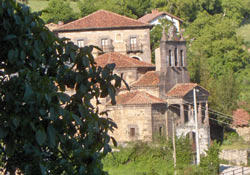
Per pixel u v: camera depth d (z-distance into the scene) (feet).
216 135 447.83
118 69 385.70
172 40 394.32
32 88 48.67
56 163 52.60
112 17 473.26
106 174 54.29
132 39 469.57
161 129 372.58
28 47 52.03
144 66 395.34
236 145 417.28
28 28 52.37
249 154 380.17
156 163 307.37
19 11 53.36
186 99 381.19
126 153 312.29
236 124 446.19
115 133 370.53
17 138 51.21
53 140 48.47
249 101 477.77
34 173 50.08
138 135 364.99
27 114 49.14
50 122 50.42
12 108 49.26
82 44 465.06
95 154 53.62
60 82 56.95
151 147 314.96
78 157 52.80
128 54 468.75
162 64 388.78
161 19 619.26
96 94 57.47
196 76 479.41
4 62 53.26
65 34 463.42
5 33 51.85
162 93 381.81
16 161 52.19
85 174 52.54
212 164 279.69
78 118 51.08
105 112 59.26
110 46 463.83
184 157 303.07
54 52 56.39
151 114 364.99
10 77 52.95
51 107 48.83
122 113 367.45
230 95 449.89
